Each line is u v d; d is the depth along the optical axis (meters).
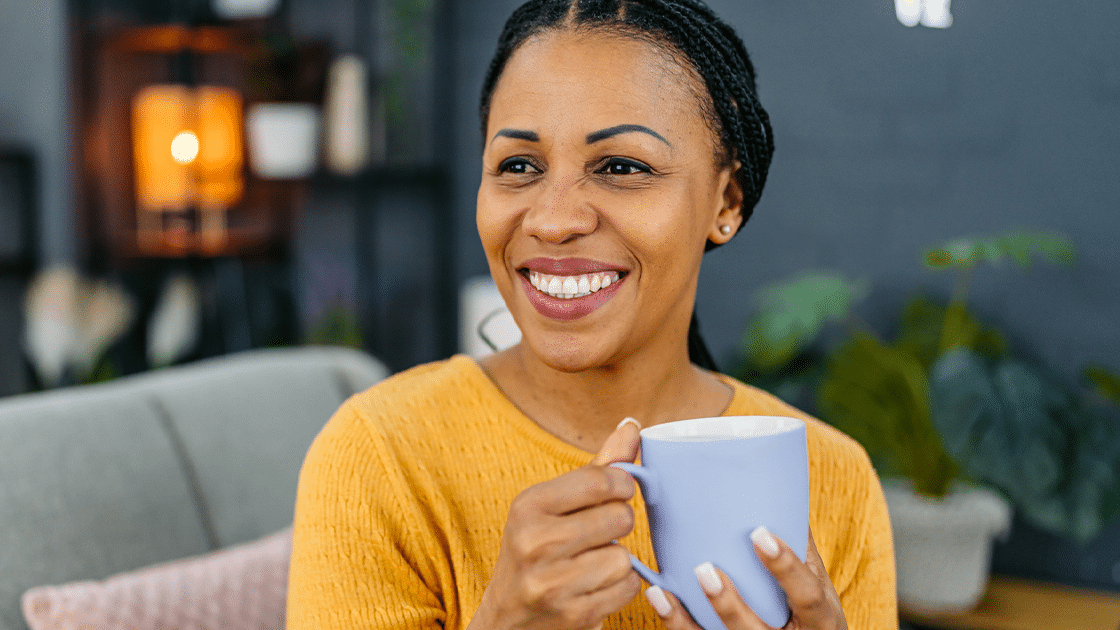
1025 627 2.00
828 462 0.70
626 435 0.50
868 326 2.47
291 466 1.45
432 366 0.72
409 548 0.62
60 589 1.03
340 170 2.51
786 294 2.12
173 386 1.39
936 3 2.34
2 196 2.02
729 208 0.67
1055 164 2.26
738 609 0.45
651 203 0.56
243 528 1.34
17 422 1.15
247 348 2.38
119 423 1.24
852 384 2.21
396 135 2.73
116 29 2.09
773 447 0.46
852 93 2.45
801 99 2.50
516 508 0.46
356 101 2.51
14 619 1.03
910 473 2.18
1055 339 2.29
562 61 0.56
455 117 2.95
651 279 0.57
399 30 2.71
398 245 2.87
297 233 2.53
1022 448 1.91
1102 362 2.25
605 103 0.55
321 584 0.60
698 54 0.58
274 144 2.32
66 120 2.00
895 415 2.20
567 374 0.65
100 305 2.02
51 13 1.99
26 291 2.02
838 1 2.44
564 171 0.56
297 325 2.55
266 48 2.32
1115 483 1.91
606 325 0.57
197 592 1.10
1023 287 2.31
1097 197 2.23
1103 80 2.20
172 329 2.11
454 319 3.00
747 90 0.63
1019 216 2.30
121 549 1.16
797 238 2.54
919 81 2.37
